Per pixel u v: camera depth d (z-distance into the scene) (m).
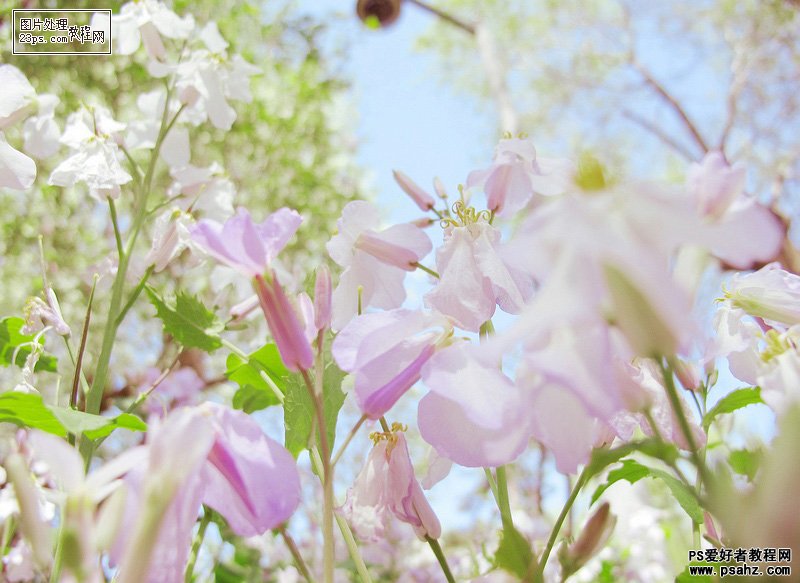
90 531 0.06
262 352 0.15
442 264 0.12
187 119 0.22
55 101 0.20
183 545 0.07
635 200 0.05
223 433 0.08
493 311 0.12
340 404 0.12
